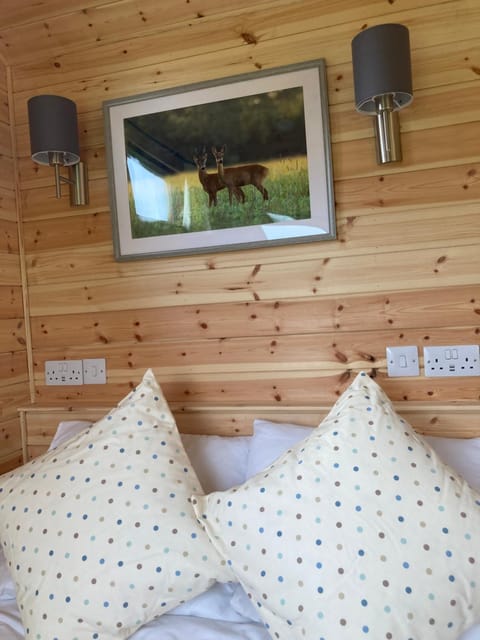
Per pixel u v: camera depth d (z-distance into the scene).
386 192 1.51
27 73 1.84
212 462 1.48
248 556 1.06
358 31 1.52
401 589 0.95
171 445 1.31
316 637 0.95
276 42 1.58
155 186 1.69
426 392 1.50
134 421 1.34
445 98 1.46
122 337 1.76
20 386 1.83
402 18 1.48
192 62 1.66
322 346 1.58
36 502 1.24
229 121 1.61
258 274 1.63
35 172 1.84
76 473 1.26
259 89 1.58
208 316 1.68
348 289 1.55
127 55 1.72
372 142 1.52
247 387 1.65
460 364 1.47
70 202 1.75
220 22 1.63
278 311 1.61
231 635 1.07
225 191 1.62
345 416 1.18
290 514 1.06
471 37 1.44
